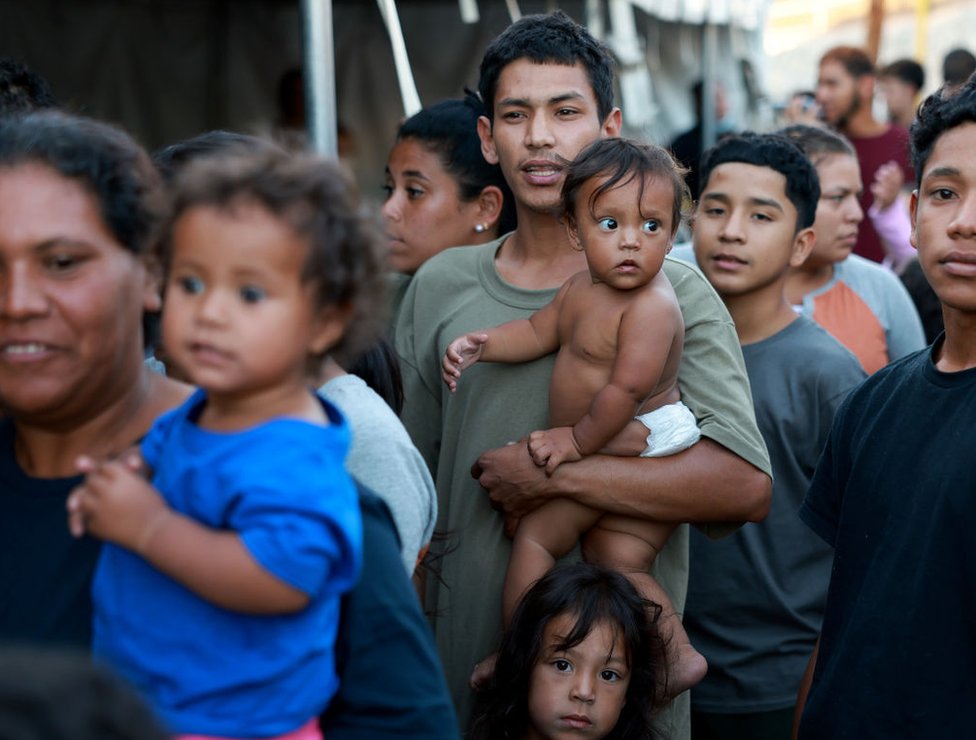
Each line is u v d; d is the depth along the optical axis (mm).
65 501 1647
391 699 1613
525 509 2643
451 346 2611
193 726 1481
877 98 9109
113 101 7656
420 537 1991
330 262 1465
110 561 1542
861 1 15391
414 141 3484
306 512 1423
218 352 1432
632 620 2598
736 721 3342
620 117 3047
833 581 2420
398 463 1939
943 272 2225
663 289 2590
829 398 3328
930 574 2141
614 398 2520
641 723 2670
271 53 8297
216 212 1430
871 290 4262
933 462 2195
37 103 2725
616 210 2494
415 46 8320
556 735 2605
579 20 8164
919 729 2131
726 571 3320
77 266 1589
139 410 1756
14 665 759
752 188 3400
